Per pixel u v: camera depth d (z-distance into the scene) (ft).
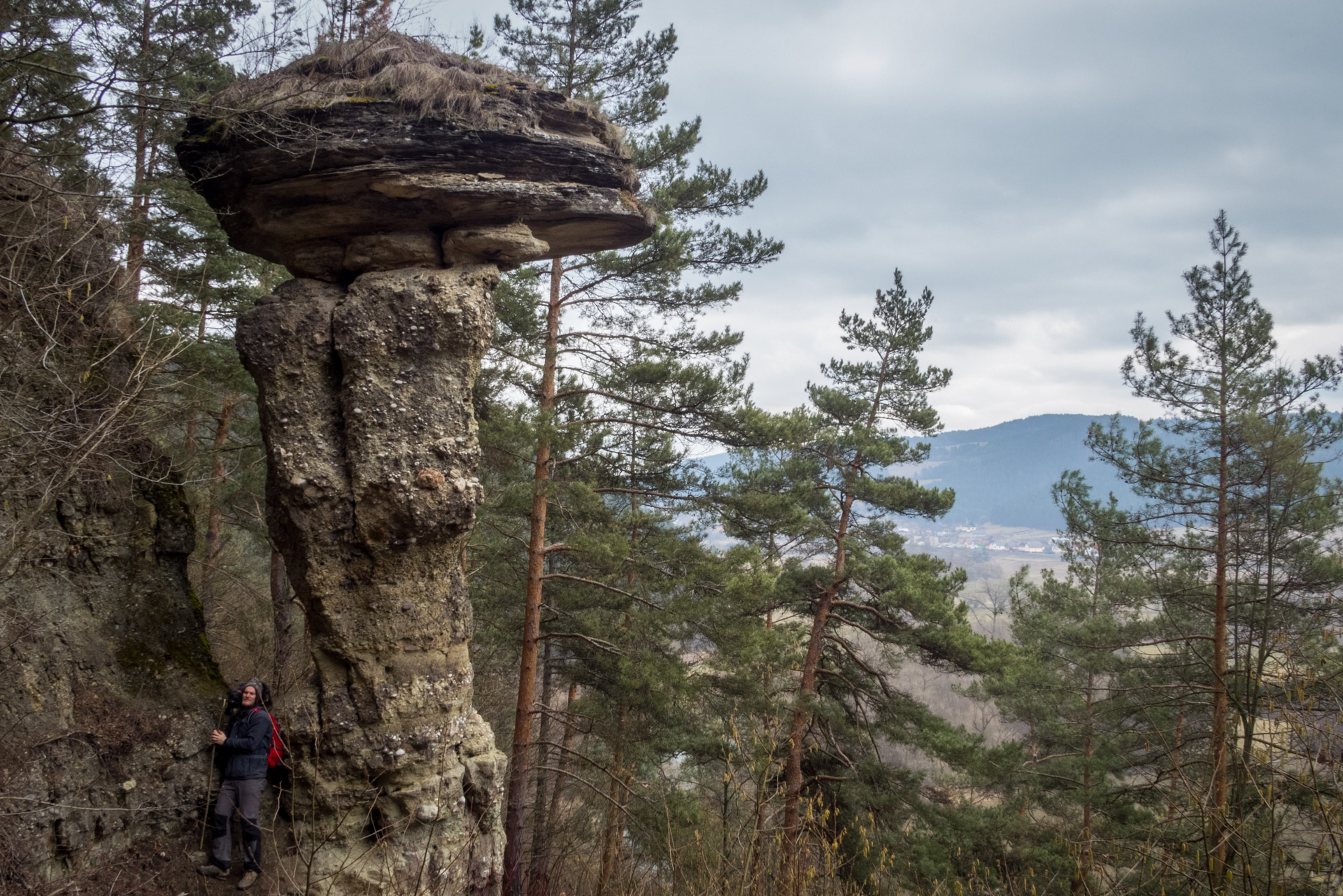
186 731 24.67
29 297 22.94
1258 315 43.52
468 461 25.93
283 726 24.71
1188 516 44.60
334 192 25.66
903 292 54.24
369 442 24.79
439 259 27.09
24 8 22.71
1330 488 41.22
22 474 21.11
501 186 25.94
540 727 54.19
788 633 51.13
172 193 35.53
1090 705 54.19
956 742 46.62
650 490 45.65
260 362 25.30
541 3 41.83
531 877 47.83
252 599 53.57
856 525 54.70
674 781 42.78
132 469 26.08
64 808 20.92
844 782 51.88
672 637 43.45
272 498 25.68
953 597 51.39
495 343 39.70
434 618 26.18
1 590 22.07
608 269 40.91
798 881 17.85
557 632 45.78
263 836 24.36
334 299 26.27
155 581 26.66
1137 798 47.98
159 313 31.30
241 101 24.84
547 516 48.39
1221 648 41.37
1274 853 14.64
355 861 24.03
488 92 26.43
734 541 51.11
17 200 23.34
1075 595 60.75
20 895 19.29
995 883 38.42
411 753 25.14
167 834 23.47
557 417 40.37
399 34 27.55
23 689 21.62
